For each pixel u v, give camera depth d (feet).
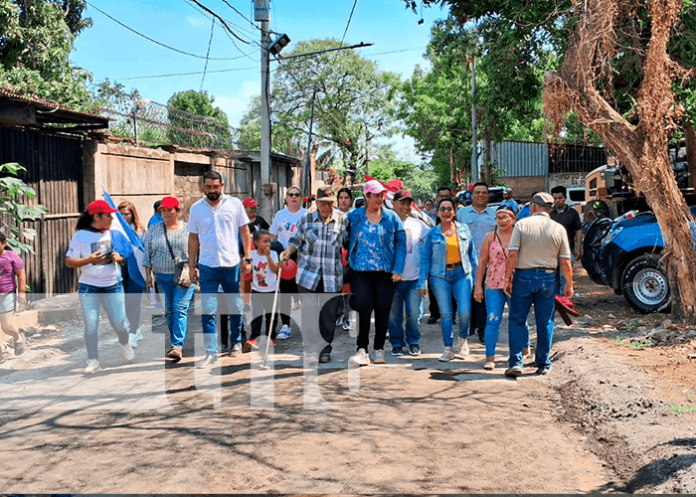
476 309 27.99
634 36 33.37
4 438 16.70
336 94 172.14
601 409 18.56
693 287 28.58
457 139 145.18
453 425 17.98
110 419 18.19
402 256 24.43
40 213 29.53
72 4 71.46
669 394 18.89
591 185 76.89
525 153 143.64
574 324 31.01
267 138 55.47
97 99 45.09
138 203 43.78
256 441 16.49
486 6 47.32
